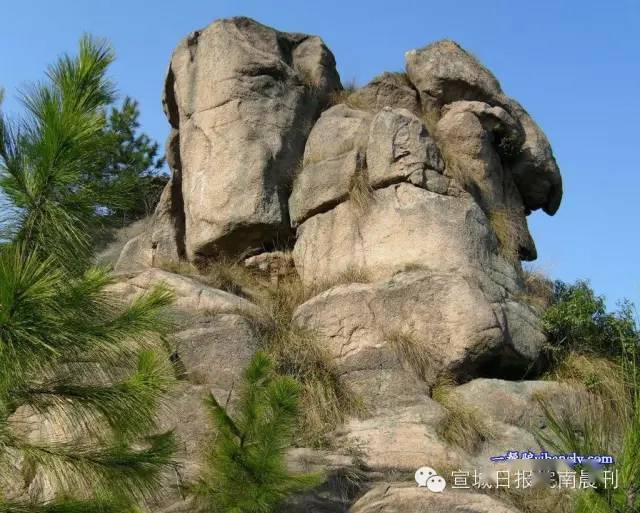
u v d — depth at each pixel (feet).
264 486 22.72
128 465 19.74
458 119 38.45
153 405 20.42
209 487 23.13
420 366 31.91
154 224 43.88
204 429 28.27
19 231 20.20
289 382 23.88
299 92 41.06
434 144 36.96
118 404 19.81
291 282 37.40
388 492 25.26
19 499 23.32
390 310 33.06
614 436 22.77
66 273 20.25
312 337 33.01
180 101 42.22
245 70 40.32
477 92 40.60
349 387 31.48
